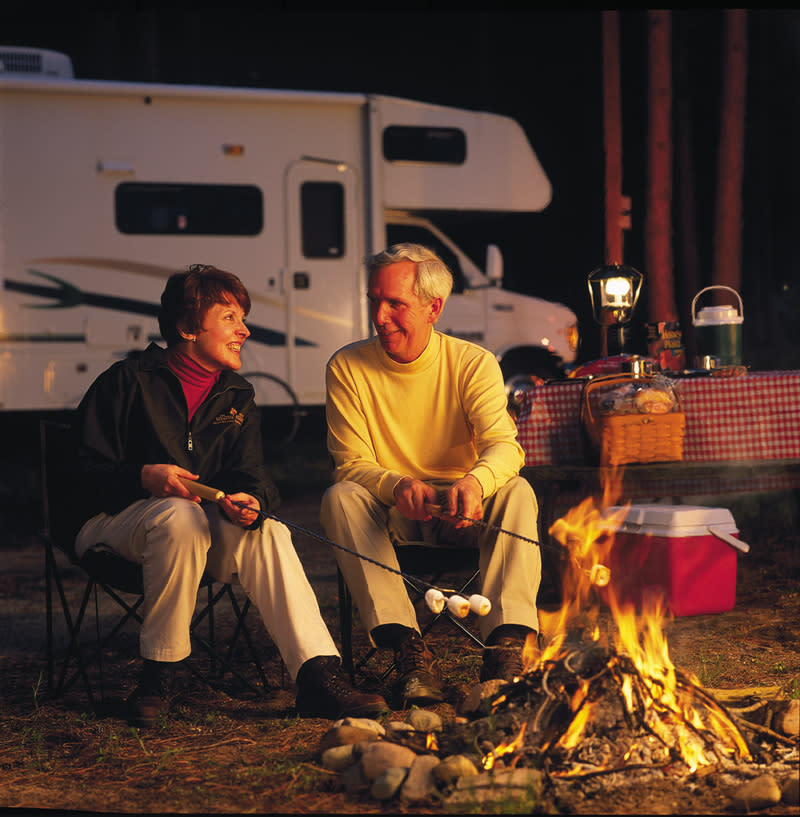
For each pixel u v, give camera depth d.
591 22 13.17
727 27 10.02
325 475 10.26
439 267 3.36
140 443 3.25
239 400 3.37
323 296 9.46
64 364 8.83
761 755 2.52
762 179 16.06
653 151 9.83
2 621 4.90
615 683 2.58
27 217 8.73
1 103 8.66
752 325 15.91
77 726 3.16
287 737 2.94
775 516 7.11
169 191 9.06
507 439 3.33
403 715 3.06
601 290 4.89
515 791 2.32
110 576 3.30
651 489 5.25
